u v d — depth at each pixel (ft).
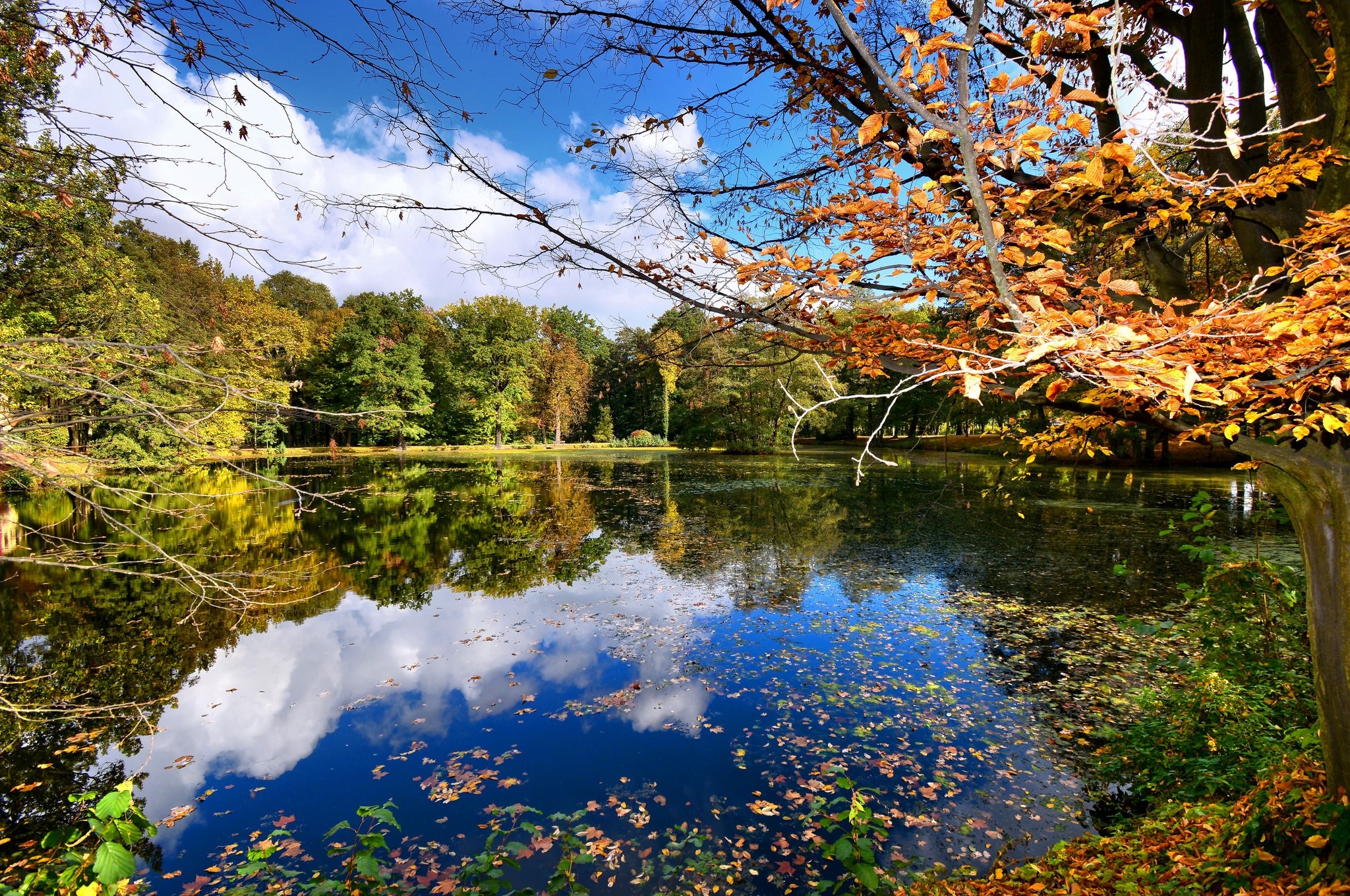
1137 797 13.62
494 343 163.32
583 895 10.98
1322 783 8.46
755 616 27.20
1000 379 6.70
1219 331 4.63
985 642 23.15
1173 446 75.00
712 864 12.20
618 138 9.91
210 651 24.32
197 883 12.09
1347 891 6.70
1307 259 6.35
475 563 38.29
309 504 62.13
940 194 5.48
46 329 35.58
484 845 12.92
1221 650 12.89
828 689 19.76
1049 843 12.53
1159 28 9.72
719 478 83.92
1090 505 50.60
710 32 9.33
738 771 15.40
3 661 23.56
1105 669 20.45
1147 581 30.07
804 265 5.80
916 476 76.23
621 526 49.98
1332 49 7.49
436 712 18.97
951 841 12.67
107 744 17.40
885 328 6.93
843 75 9.02
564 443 186.70
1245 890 7.63
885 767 15.35
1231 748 11.87
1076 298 5.91
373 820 13.84
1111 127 8.15
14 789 15.49
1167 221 7.93
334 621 27.76
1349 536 7.60
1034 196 5.39
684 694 19.74
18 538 40.91
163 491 11.05
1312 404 6.23
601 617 27.71
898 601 28.50
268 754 16.76
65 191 8.37
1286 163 6.53
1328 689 7.84
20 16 6.87
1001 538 40.01
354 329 146.82
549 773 15.55
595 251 7.78
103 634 26.27
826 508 55.42
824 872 11.96
